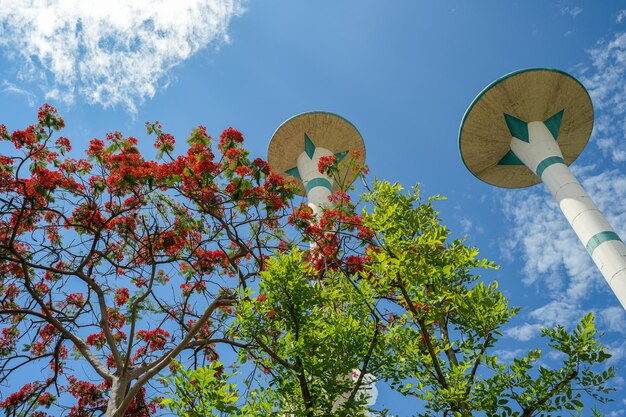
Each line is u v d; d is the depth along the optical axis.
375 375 8.90
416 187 10.97
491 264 9.51
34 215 13.04
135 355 14.34
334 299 9.43
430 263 9.36
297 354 8.09
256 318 8.64
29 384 13.95
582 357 7.96
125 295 14.70
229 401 6.68
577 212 24.50
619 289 21.44
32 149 12.70
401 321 9.79
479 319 8.99
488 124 29.92
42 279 14.20
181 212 14.26
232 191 13.18
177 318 13.66
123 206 13.62
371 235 12.92
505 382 8.02
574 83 28.56
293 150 29.59
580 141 31.16
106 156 13.48
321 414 7.87
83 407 14.03
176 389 6.75
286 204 13.74
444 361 9.21
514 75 28.28
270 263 8.82
